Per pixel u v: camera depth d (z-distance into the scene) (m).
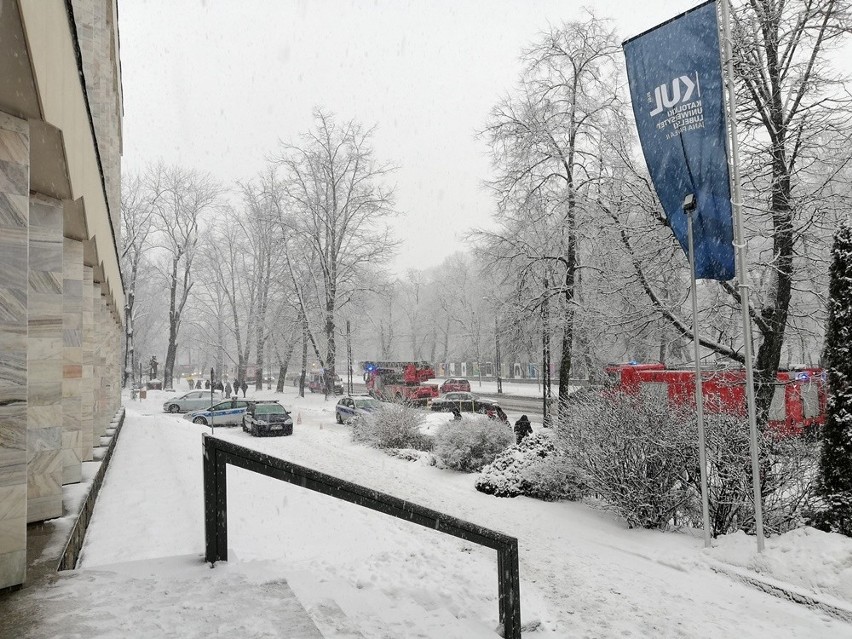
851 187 13.98
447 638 3.65
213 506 3.74
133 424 19.89
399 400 20.33
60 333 5.25
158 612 2.90
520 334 21.89
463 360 69.62
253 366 60.72
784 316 12.98
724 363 15.34
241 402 27.39
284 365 45.97
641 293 15.42
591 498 11.59
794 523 8.34
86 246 7.84
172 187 43.44
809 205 13.18
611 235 16.58
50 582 3.36
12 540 3.34
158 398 41.00
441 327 69.31
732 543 7.93
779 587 6.71
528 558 8.15
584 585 7.12
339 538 7.35
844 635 5.75
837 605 6.14
